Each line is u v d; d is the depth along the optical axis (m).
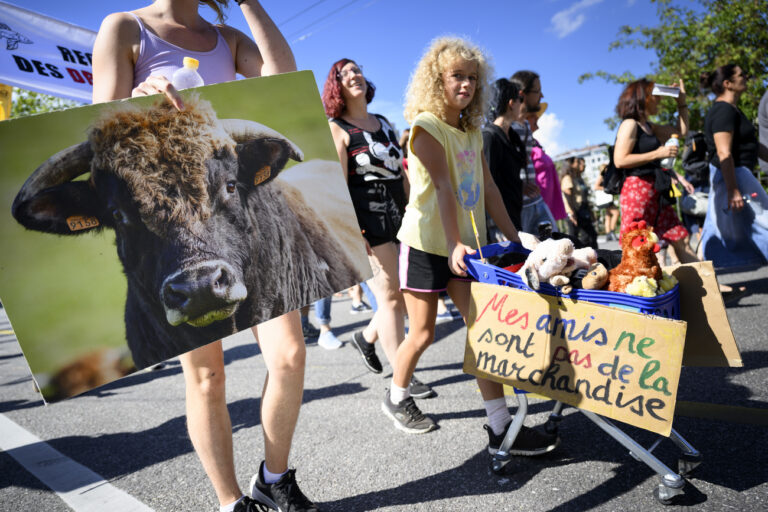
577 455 2.04
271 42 1.78
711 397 2.42
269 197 1.49
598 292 1.64
